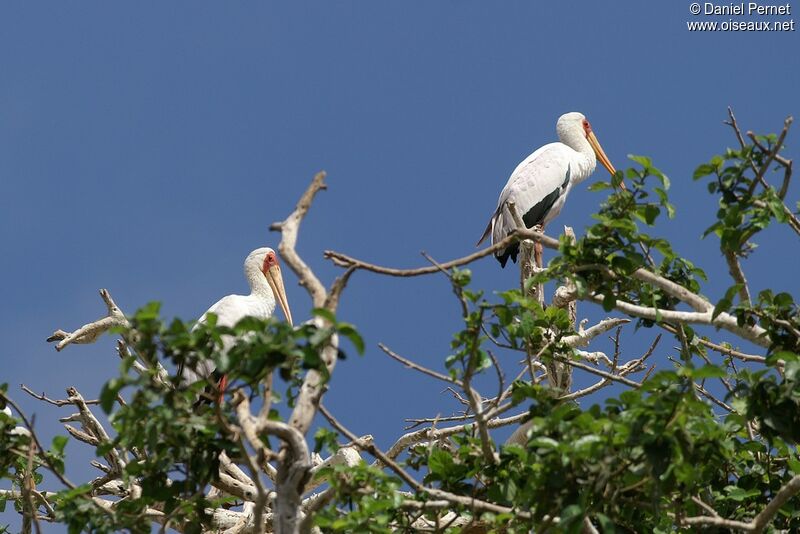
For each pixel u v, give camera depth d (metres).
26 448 12.84
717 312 12.98
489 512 11.84
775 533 12.73
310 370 11.28
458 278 11.76
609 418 11.01
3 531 12.89
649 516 12.73
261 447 10.65
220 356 10.33
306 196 12.07
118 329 10.39
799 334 12.85
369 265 11.91
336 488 11.71
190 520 12.25
